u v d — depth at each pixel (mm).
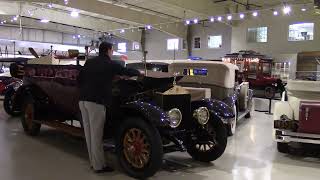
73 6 17031
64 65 5047
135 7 17469
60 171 4016
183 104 4113
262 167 4352
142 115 3789
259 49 20328
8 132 6145
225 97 5949
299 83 4914
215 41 22734
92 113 3914
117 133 4000
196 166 4312
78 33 25719
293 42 19016
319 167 4410
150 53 26266
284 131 4750
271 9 16047
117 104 4113
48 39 25250
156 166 3605
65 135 5945
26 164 4266
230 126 6117
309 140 4594
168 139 3996
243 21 20906
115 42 28375
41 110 5730
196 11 16703
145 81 4031
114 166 4234
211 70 5980
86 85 3941
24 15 19359
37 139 5617
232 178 3887
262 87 16672
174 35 23062
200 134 4371
